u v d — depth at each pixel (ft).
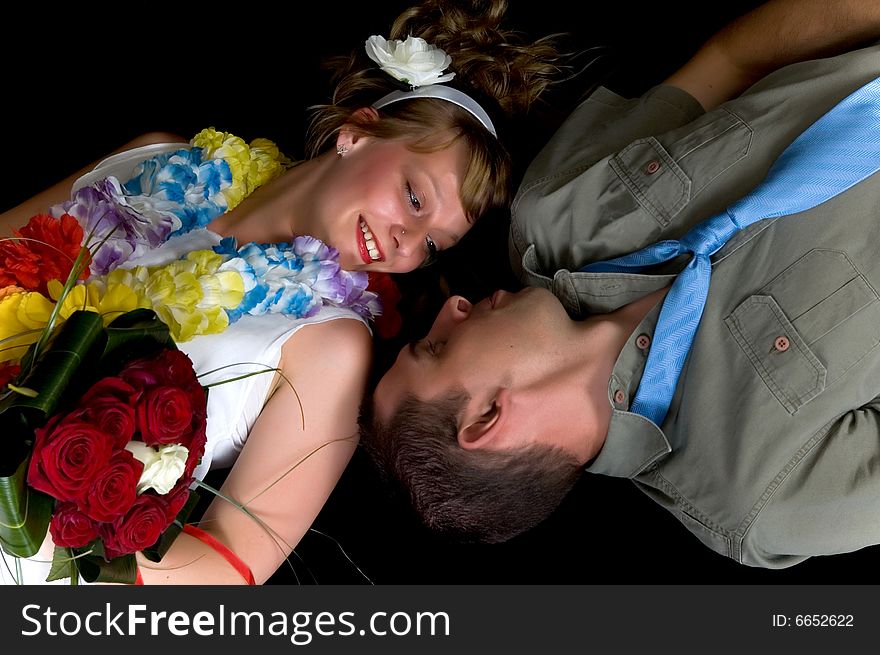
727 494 5.37
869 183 5.35
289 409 5.69
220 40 8.30
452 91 6.58
